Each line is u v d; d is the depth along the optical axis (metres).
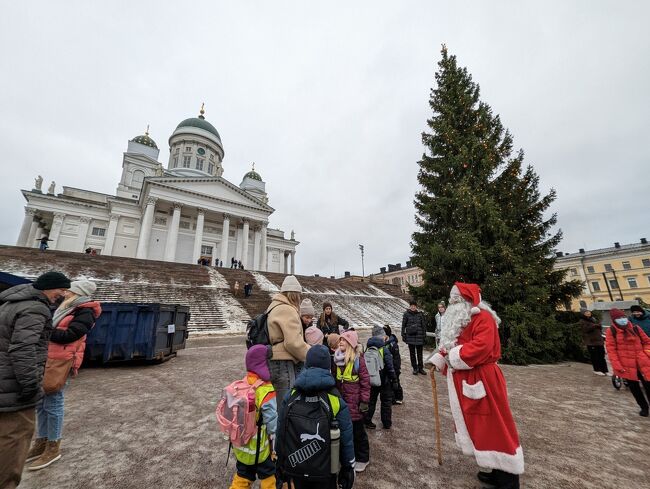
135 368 7.64
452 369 2.78
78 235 38.97
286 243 57.41
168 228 39.66
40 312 2.25
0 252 18.72
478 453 2.41
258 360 2.28
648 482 2.72
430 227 11.43
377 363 3.91
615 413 4.59
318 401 1.84
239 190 42.16
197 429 3.91
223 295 20.91
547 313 9.20
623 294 42.44
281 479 1.86
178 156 49.69
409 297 36.53
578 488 2.63
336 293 30.12
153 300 16.95
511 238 9.06
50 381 2.96
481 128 10.94
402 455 3.25
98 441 3.53
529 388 6.06
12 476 2.07
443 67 12.96
